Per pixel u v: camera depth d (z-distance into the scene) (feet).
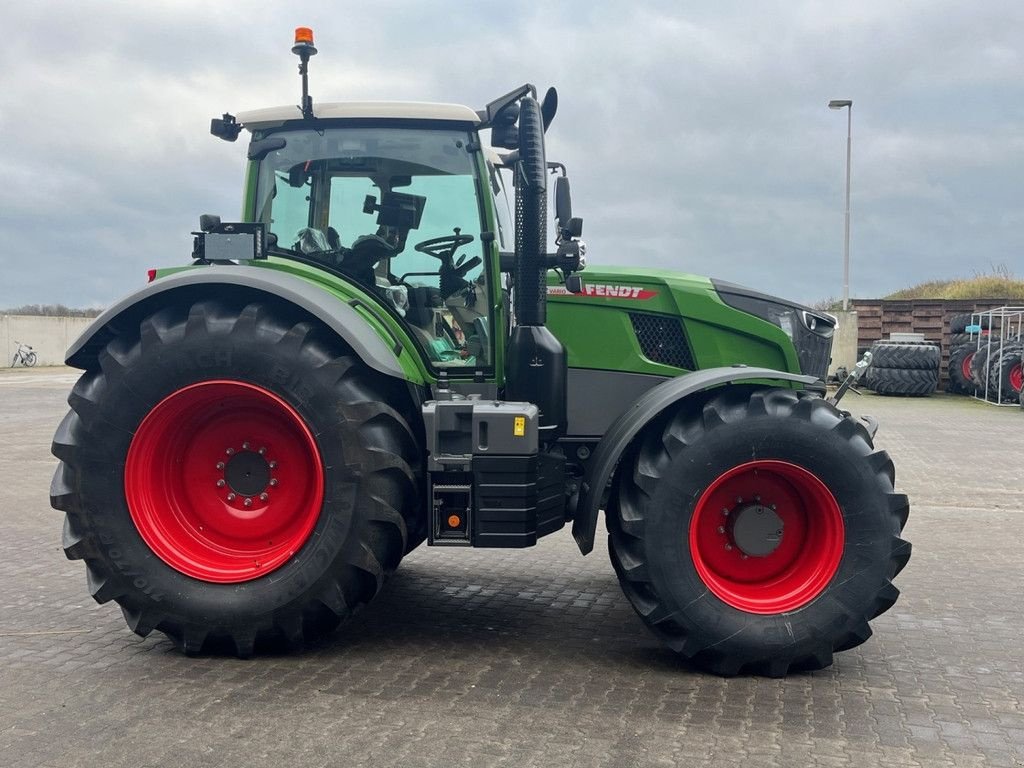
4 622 15.10
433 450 13.14
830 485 12.71
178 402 13.10
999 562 19.89
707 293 15.74
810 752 10.36
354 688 12.14
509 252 15.71
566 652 13.79
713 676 12.82
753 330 15.70
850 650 14.05
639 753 10.26
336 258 14.87
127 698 11.75
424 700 11.75
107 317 13.00
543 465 13.83
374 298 14.55
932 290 103.30
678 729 10.94
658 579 12.71
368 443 12.78
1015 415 53.36
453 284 14.80
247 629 12.98
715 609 12.66
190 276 12.91
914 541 21.93
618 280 15.74
